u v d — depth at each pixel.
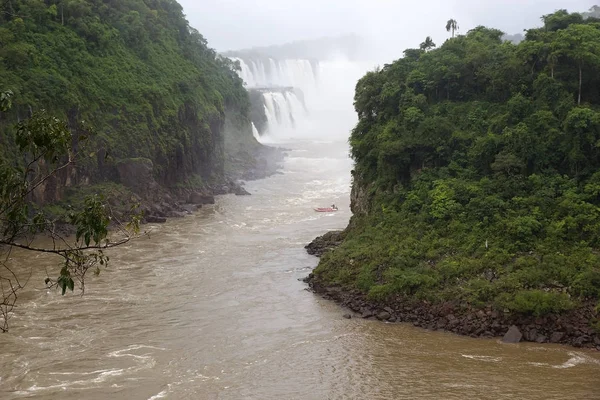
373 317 36.41
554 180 40.94
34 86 63.94
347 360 30.73
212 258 51.00
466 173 44.66
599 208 37.91
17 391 27.25
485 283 35.44
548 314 32.81
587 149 41.19
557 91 44.75
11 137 58.81
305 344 32.78
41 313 37.09
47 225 14.75
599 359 29.89
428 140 46.94
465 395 26.86
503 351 31.09
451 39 59.50
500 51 52.22
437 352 31.25
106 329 34.78
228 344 32.91
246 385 28.23
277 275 45.81
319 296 40.66
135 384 28.12
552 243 37.12
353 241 45.94
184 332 34.56
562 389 27.11
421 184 46.00
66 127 14.19
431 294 36.22
